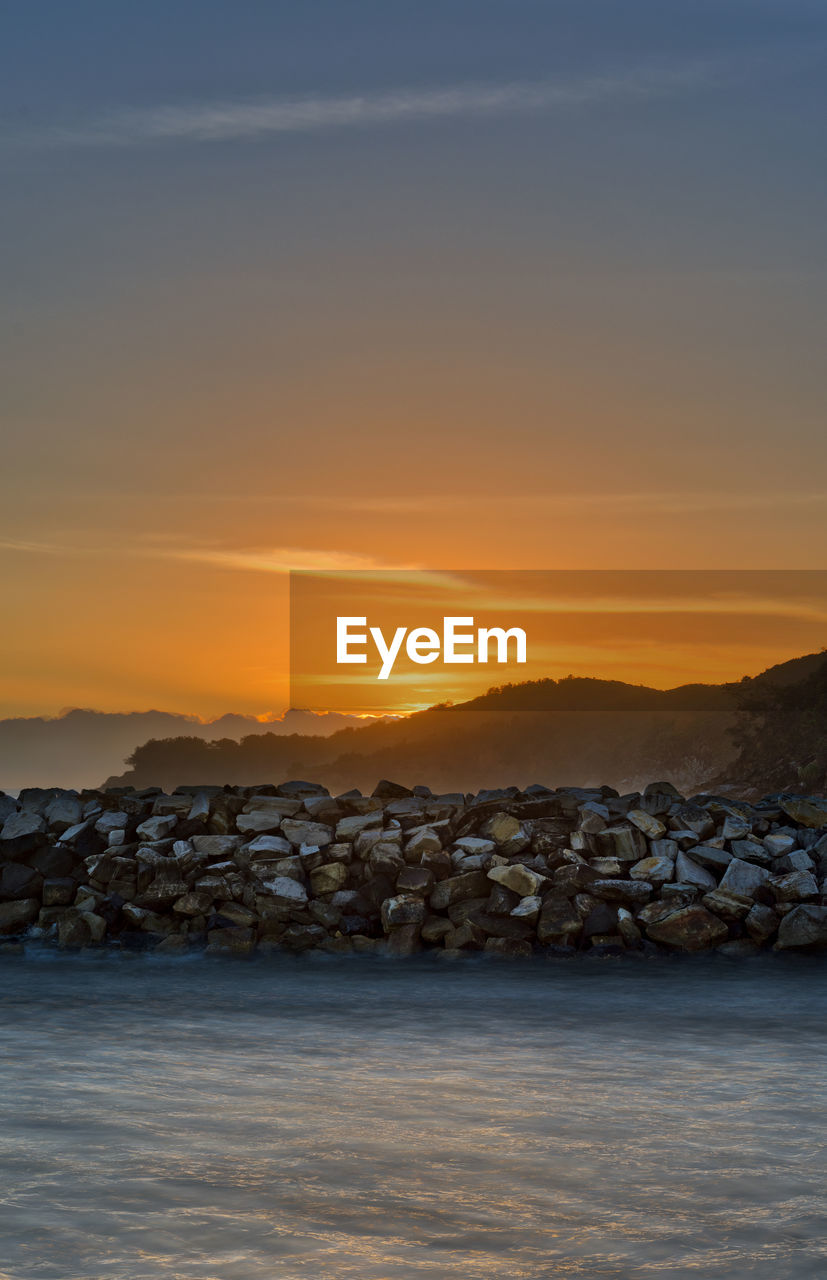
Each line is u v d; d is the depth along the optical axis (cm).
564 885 1093
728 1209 390
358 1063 648
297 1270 326
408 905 1095
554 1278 326
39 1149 446
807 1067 640
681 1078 609
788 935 1052
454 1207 388
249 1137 475
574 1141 477
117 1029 754
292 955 1077
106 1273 319
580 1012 822
